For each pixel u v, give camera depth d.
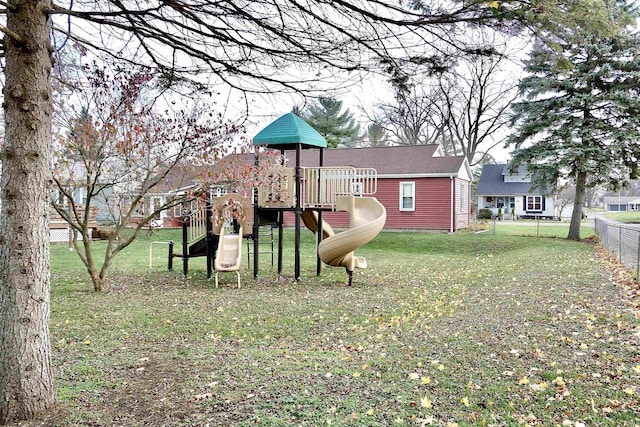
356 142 34.66
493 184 38.94
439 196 20.53
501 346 4.42
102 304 7.21
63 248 16.11
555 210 39.28
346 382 3.57
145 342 5.11
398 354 4.38
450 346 4.54
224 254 9.88
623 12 2.46
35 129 2.69
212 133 7.58
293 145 10.75
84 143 7.34
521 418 2.90
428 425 2.82
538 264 10.84
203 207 9.21
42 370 2.87
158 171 8.44
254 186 9.54
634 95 15.68
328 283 9.56
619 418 2.88
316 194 10.33
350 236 8.99
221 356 4.37
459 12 2.60
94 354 4.50
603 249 13.93
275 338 5.38
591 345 4.30
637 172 16.09
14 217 2.70
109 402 3.18
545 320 5.35
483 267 11.22
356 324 5.96
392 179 21.20
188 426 2.81
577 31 2.45
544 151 16.59
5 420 2.76
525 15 2.43
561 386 3.38
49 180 2.81
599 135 16.28
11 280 2.73
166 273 10.83
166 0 2.82
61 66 3.71
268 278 10.25
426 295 7.87
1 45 2.72
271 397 3.25
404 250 16.31
